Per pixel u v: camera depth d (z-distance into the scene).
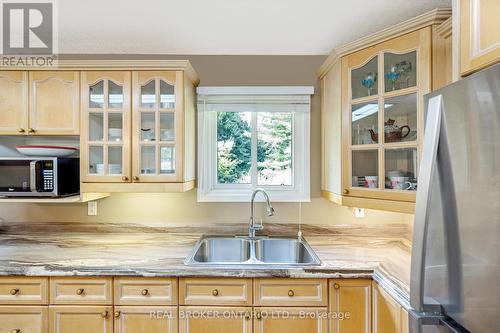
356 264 1.55
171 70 1.83
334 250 1.80
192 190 2.19
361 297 1.50
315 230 2.17
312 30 1.92
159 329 1.51
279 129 2.28
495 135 0.66
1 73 1.82
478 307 0.70
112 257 1.66
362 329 1.50
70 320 1.52
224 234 2.17
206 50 2.13
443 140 0.81
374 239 2.06
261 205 2.19
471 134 0.72
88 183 1.84
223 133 2.28
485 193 0.68
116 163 1.87
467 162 0.73
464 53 1.00
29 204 2.17
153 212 2.18
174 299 1.51
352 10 1.74
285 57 2.18
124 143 1.83
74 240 2.00
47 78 1.83
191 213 2.19
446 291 0.79
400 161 1.54
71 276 1.50
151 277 1.50
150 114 1.86
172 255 1.70
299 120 2.22
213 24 1.86
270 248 2.05
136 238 2.06
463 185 0.74
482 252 0.69
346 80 1.70
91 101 1.85
